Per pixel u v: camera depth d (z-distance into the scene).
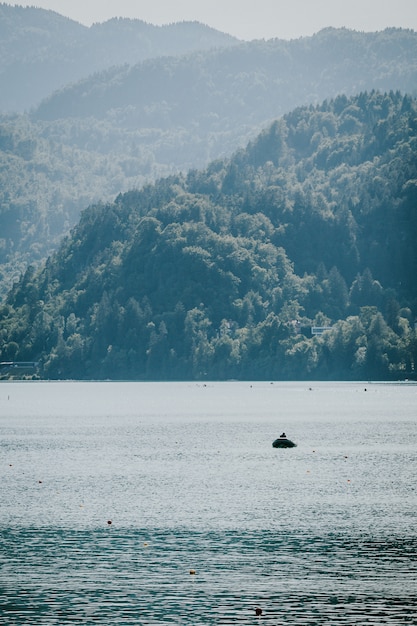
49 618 122.31
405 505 186.88
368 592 131.12
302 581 136.12
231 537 161.00
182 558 148.25
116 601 128.38
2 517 177.38
